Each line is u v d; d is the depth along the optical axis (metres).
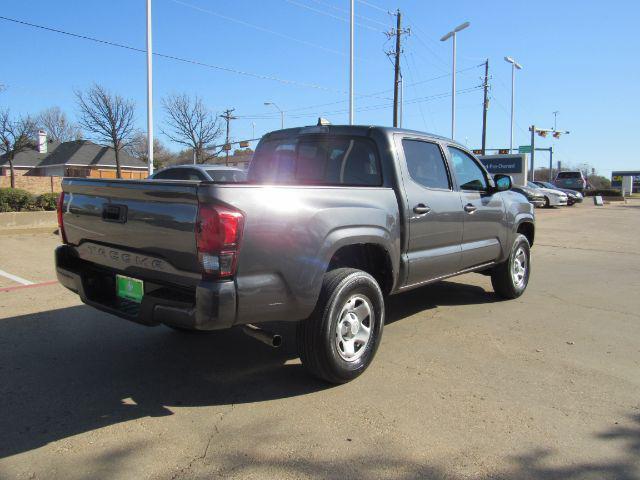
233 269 3.25
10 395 3.80
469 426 3.39
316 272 3.69
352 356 4.09
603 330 5.52
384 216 4.32
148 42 17.50
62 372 4.24
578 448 3.14
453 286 7.68
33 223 13.54
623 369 4.41
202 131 39.94
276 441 3.19
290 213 3.52
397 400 3.77
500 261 6.45
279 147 5.50
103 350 4.77
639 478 2.84
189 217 3.29
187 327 3.35
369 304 4.20
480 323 5.72
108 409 3.60
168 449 3.09
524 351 4.83
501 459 3.02
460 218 5.40
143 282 3.67
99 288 4.14
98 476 2.81
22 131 35.38
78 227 4.24
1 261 9.16
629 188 53.38
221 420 3.45
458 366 4.44
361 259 4.54
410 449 3.11
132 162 51.66
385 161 4.63
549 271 9.27
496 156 31.28
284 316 3.58
